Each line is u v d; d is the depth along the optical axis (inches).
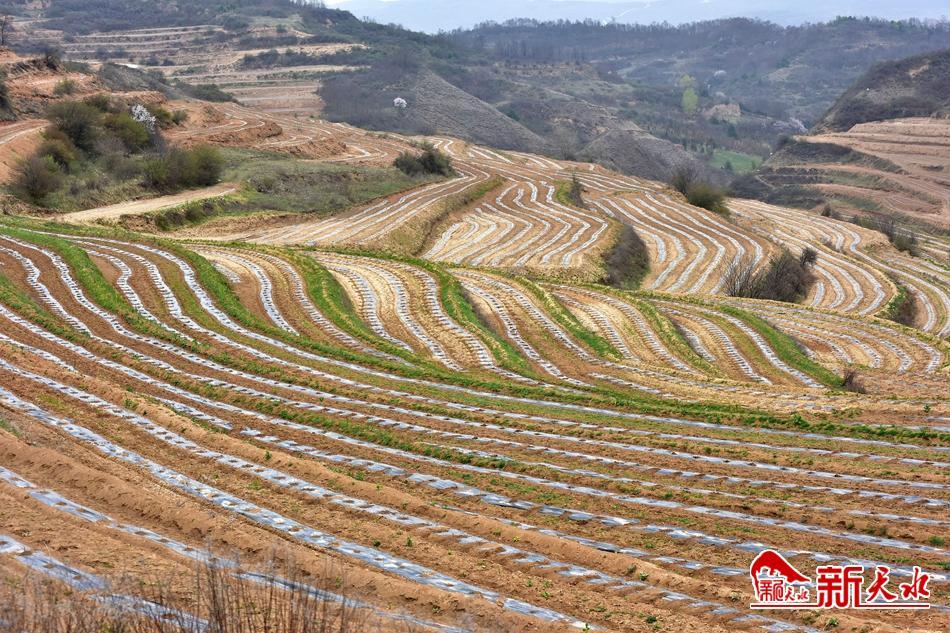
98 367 1125.1
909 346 1876.2
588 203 3922.2
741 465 880.9
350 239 2536.9
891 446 964.0
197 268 1772.9
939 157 6884.8
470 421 1018.7
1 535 567.8
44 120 3218.5
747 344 1766.7
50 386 969.5
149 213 2432.3
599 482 813.9
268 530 655.8
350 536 655.8
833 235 4047.7
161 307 1523.1
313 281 1811.0
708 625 534.9
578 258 2605.8
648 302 2079.2
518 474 839.7
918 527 712.4
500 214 3309.5
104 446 815.1
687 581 600.1
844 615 557.6
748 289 2493.8
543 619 530.9
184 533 633.6
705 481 832.9
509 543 664.4
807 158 7347.4
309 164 3580.2
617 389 1309.1
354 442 916.0
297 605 440.8
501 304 1834.4
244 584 516.7
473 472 837.8
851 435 1008.9
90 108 3122.5
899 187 6373.0
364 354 1384.1
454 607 533.6
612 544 675.4
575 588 585.0
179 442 847.1
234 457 821.9
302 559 581.9
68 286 1557.6
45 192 2407.7
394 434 953.5
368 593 548.7
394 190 3408.0
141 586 492.7
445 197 3319.4
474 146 5959.6
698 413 1095.6
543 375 1364.4
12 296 1398.9
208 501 707.4
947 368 1605.6
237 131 4092.0
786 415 1086.4
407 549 635.5
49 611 426.9
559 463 879.7
